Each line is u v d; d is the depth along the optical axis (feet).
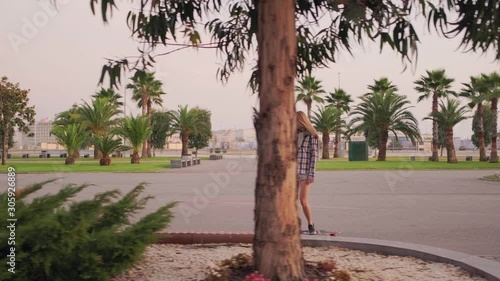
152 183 66.95
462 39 14.23
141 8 15.24
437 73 154.71
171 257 18.63
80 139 138.31
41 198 14.80
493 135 151.43
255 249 13.20
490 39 13.67
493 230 29.17
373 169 104.42
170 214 16.79
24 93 127.24
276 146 12.96
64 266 12.97
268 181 13.03
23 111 128.77
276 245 12.92
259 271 13.01
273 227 12.94
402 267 17.12
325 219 33.91
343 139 238.07
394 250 19.22
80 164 137.69
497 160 151.23
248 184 65.16
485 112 235.20
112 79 14.40
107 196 16.83
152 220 15.85
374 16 14.92
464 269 16.55
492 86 147.84
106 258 13.67
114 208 16.65
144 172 95.76
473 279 15.53
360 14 12.77
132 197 17.88
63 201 15.47
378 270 16.65
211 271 14.66
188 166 120.57
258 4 13.55
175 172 94.89
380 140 164.25
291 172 13.07
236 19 18.48
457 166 117.91
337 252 19.83
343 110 225.15
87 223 13.64
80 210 15.28
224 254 19.30
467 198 47.47
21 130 132.26
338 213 36.96
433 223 31.96
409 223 32.01
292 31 13.25
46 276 12.91
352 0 12.85
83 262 13.03
